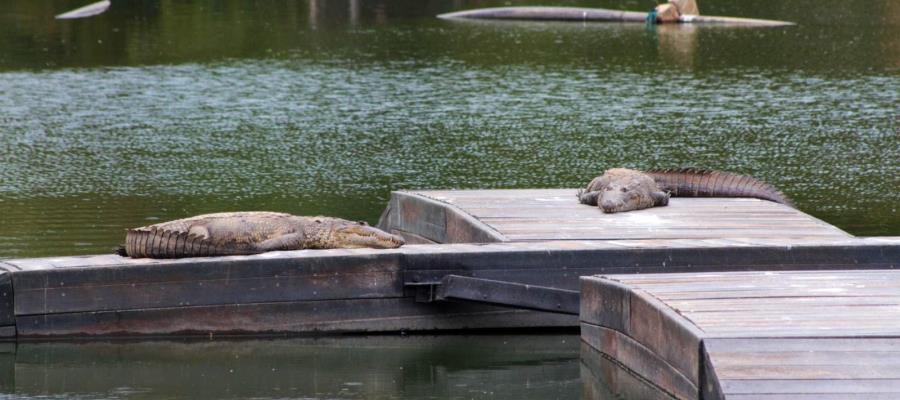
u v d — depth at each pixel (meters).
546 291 17.12
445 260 17.33
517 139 32.44
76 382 15.55
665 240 18.00
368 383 15.64
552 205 20.80
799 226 19.05
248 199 25.62
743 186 22.00
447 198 21.48
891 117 35.75
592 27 60.84
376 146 31.59
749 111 36.88
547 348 17.20
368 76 44.41
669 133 33.28
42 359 16.39
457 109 37.25
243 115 36.28
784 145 31.64
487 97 39.56
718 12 67.56
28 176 27.94
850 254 17.33
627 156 30.23
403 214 22.27
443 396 15.09
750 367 12.18
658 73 45.22
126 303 16.86
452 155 30.39
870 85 42.06
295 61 48.47
